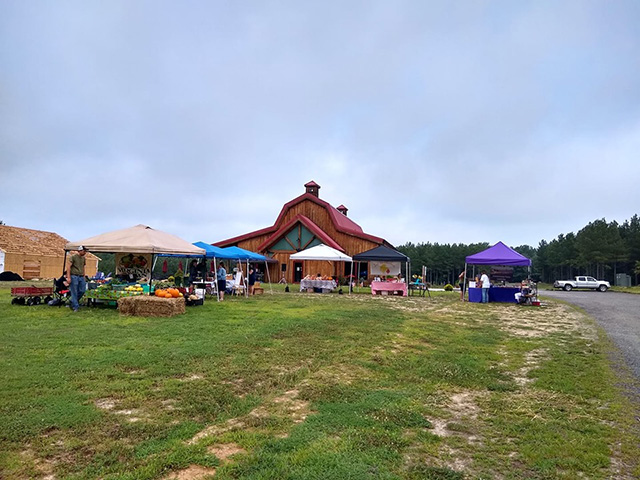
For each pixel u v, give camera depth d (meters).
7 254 32.66
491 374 6.88
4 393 4.92
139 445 3.81
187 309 13.36
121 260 15.22
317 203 37.28
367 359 7.58
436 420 4.85
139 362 6.52
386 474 3.46
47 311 11.82
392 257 24.41
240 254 20.33
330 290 24.84
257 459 3.62
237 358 7.12
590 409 5.32
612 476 3.62
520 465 3.78
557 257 72.25
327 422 4.53
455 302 20.23
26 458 3.52
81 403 4.77
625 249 60.97
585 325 12.88
